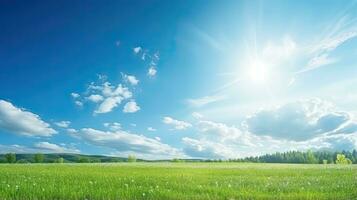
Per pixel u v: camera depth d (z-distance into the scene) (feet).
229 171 90.99
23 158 453.58
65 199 30.96
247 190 38.93
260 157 633.20
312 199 32.40
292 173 80.02
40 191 34.81
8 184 41.37
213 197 33.04
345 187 42.45
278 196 33.81
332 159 565.94
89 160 480.23
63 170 89.10
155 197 32.60
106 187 40.09
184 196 33.01
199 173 79.20
